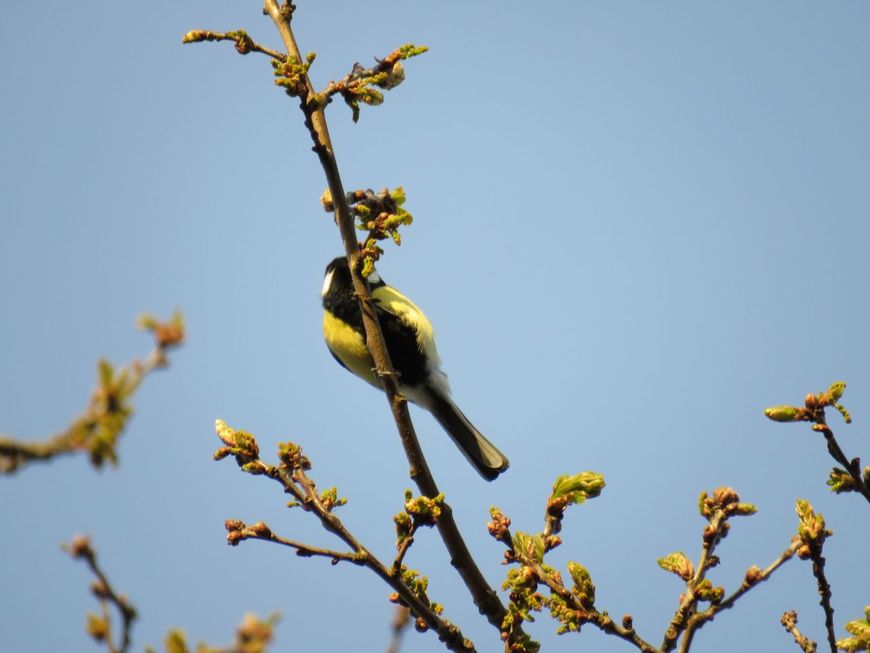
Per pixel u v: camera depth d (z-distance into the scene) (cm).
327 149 928
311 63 914
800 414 826
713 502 830
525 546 864
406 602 855
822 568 784
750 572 794
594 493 873
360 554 852
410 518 861
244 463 881
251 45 936
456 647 864
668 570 830
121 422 414
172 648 486
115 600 497
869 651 773
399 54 928
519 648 839
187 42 921
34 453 406
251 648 465
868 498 812
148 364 422
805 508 805
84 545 495
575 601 832
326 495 877
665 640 808
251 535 835
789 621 880
